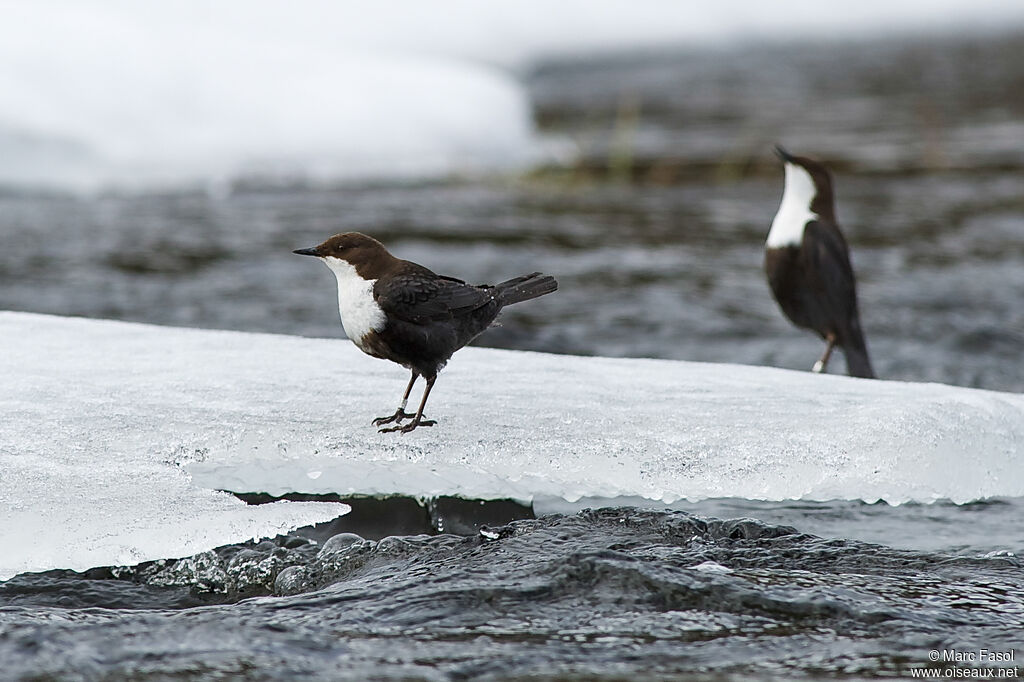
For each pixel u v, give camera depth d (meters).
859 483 7.72
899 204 24.05
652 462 7.73
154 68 24.55
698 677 5.12
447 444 7.68
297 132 25.25
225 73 25.31
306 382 8.74
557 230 21.52
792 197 14.12
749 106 35.81
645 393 8.79
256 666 5.20
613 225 22.17
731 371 9.70
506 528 7.12
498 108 28.00
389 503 7.66
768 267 14.24
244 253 18.72
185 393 8.41
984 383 13.91
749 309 16.95
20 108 22.42
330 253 7.70
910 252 20.14
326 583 6.55
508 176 26.39
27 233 19.50
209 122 24.59
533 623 5.72
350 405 8.26
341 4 36.44
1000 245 20.55
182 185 23.67
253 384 8.65
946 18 53.97
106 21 24.89
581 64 41.03
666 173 27.39
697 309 16.78
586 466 7.67
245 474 7.65
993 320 16.22
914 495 7.81
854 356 13.82
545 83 38.38
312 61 26.84
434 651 5.40
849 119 33.69
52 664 5.22
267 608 5.96
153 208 21.91
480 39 39.03
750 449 7.84
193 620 5.77
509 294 8.09
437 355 7.75
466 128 27.09
